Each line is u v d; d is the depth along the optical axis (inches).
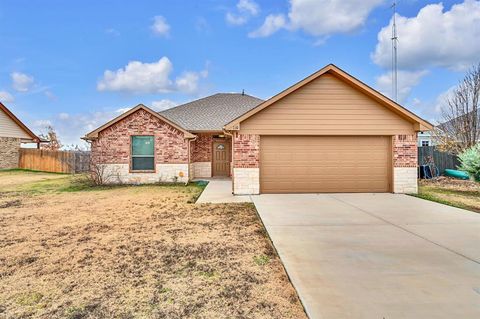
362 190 442.3
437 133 768.3
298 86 422.9
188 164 589.6
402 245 202.5
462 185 532.4
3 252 196.9
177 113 775.1
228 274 160.7
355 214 298.4
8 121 858.8
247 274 160.4
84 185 555.2
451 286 141.7
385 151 443.5
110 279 155.9
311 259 177.6
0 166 836.6
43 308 127.8
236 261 179.0
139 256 188.5
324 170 440.5
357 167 441.7
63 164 799.1
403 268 163.6
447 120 776.3
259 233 238.4
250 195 427.2
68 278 157.4
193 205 356.2
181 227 257.8
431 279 149.5
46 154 832.3
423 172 636.1
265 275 159.2
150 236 231.5
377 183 442.9
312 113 432.5
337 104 433.1
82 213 316.2
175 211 323.6
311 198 395.2
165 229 251.8
